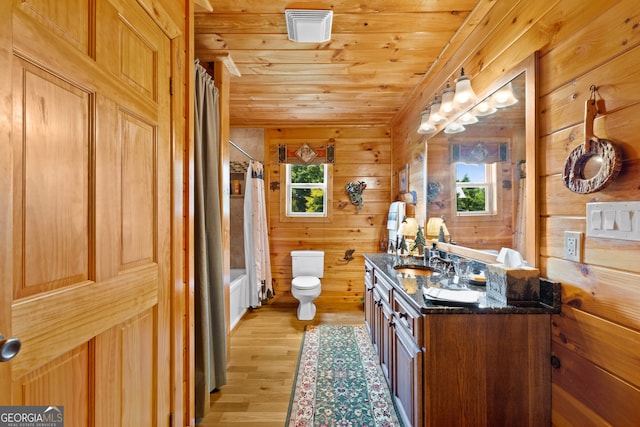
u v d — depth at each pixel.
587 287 1.03
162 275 1.20
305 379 2.12
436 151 2.33
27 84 0.66
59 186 0.73
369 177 3.90
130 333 1.00
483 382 1.25
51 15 0.71
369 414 1.75
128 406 0.98
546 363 1.23
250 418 1.73
